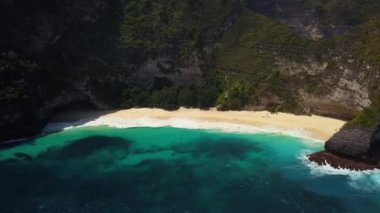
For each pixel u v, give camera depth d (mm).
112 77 90875
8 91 72312
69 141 73125
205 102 88750
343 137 63000
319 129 75438
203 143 72000
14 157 66375
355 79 73688
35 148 70062
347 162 61969
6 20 78062
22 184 57375
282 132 75500
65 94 85875
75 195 54594
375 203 52219
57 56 86750
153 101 89688
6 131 72250
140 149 69688
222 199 53656
